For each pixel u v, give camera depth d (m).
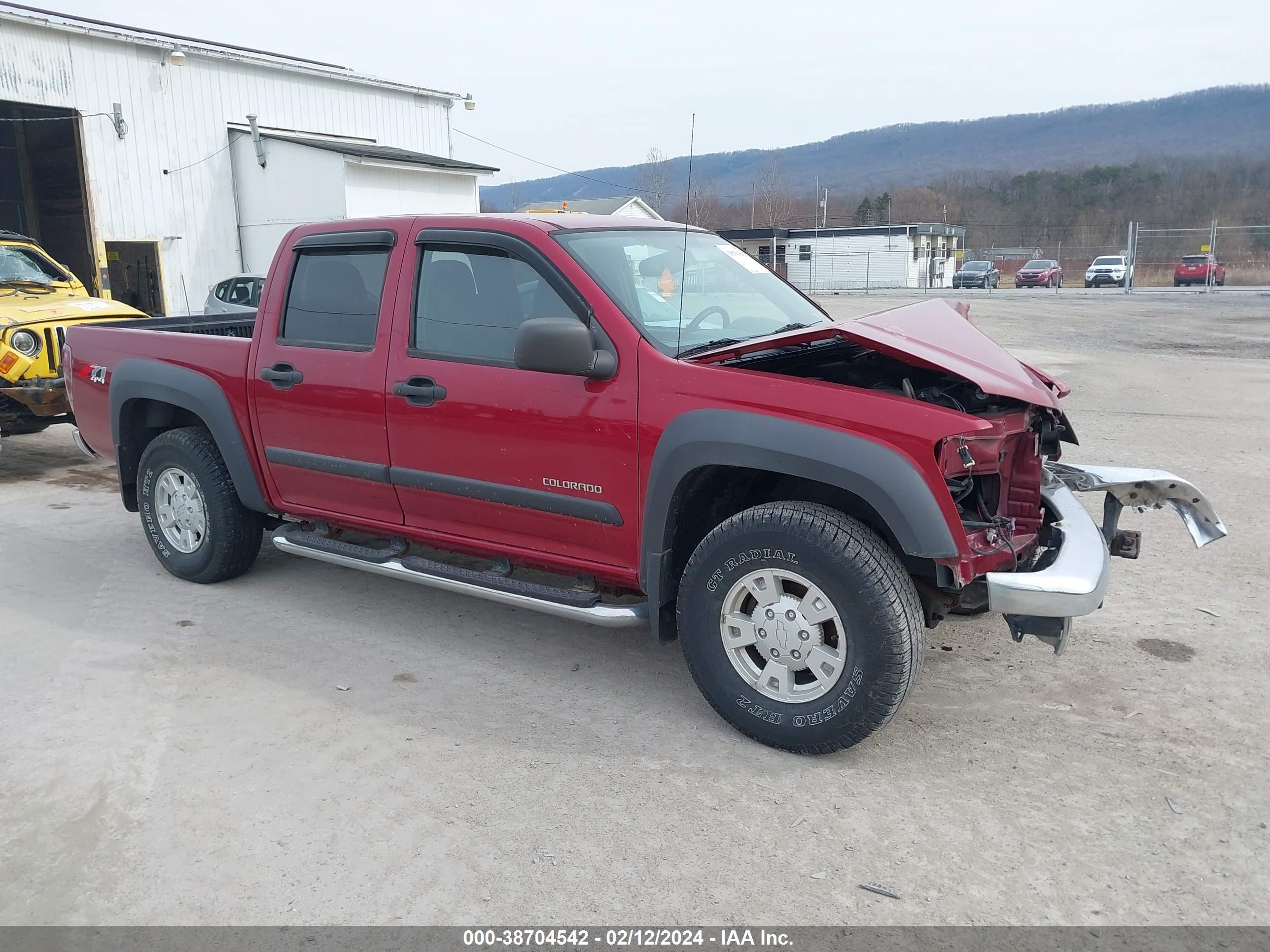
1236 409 10.75
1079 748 3.53
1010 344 18.25
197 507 5.18
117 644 4.48
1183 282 43.00
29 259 9.20
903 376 3.74
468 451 3.99
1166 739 3.59
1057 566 3.31
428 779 3.33
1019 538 3.71
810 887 2.76
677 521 3.66
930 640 4.51
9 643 4.48
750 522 3.40
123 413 5.34
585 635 4.66
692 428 3.42
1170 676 4.12
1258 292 38.47
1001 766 3.41
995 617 4.79
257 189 22.53
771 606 3.42
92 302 8.78
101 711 3.81
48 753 3.49
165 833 3.02
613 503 3.69
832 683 3.35
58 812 3.13
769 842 2.97
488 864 2.86
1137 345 18.03
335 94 24.98
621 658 4.39
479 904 2.69
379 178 22.30
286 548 4.79
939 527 3.12
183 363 4.99
